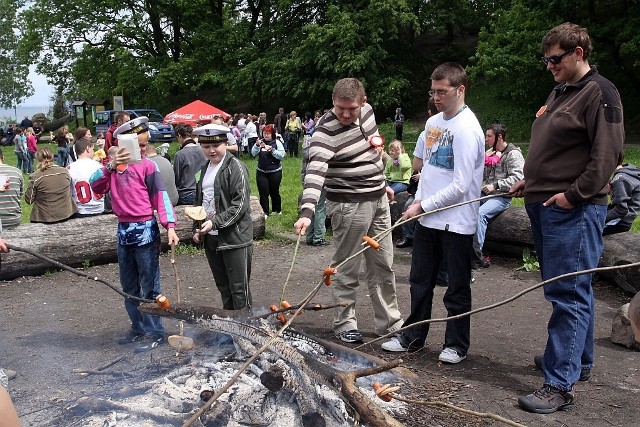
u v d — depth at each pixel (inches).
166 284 275.6
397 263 308.7
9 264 279.3
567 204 142.9
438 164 176.1
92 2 1464.1
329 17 1263.5
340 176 187.6
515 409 148.1
